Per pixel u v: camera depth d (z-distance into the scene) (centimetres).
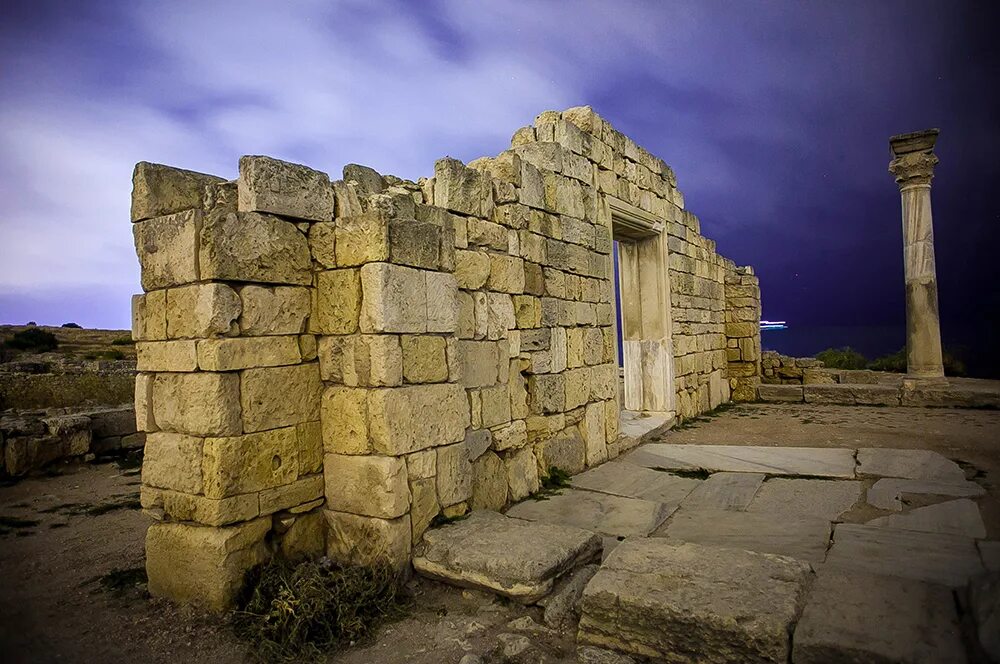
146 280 429
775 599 331
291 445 436
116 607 416
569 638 359
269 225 429
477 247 609
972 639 289
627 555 399
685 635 323
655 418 1073
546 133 807
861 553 444
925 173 1252
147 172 431
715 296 1434
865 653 286
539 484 675
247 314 409
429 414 466
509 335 645
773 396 1461
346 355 448
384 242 434
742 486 659
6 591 455
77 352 1878
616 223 982
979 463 721
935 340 1260
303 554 441
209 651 355
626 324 1139
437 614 394
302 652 348
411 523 444
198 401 395
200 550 395
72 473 904
